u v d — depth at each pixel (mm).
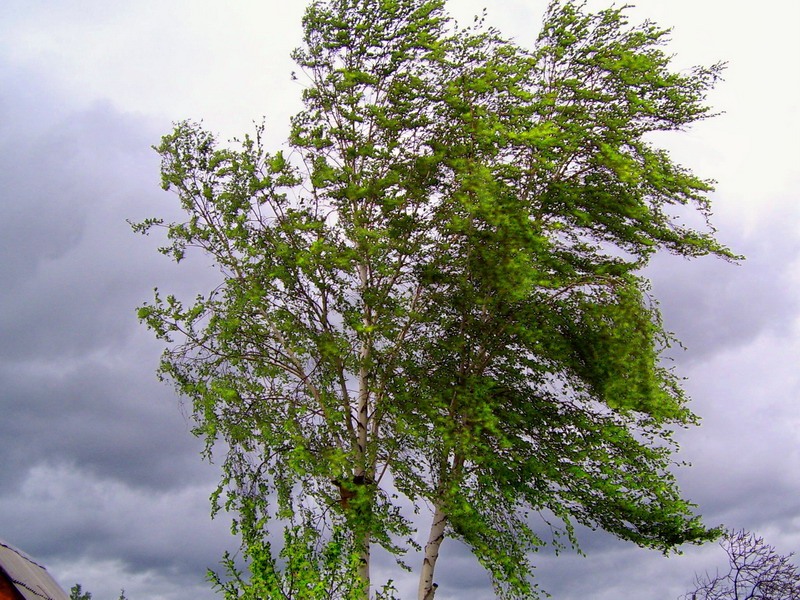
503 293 15617
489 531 15273
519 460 15570
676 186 16266
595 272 16484
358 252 15797
